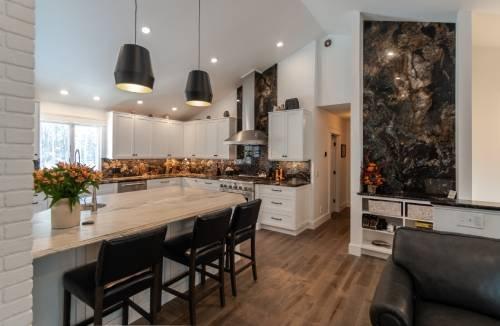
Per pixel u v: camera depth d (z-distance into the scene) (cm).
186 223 271
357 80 363
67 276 164
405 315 137
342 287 268
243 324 210
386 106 373
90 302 148
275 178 513
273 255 354
